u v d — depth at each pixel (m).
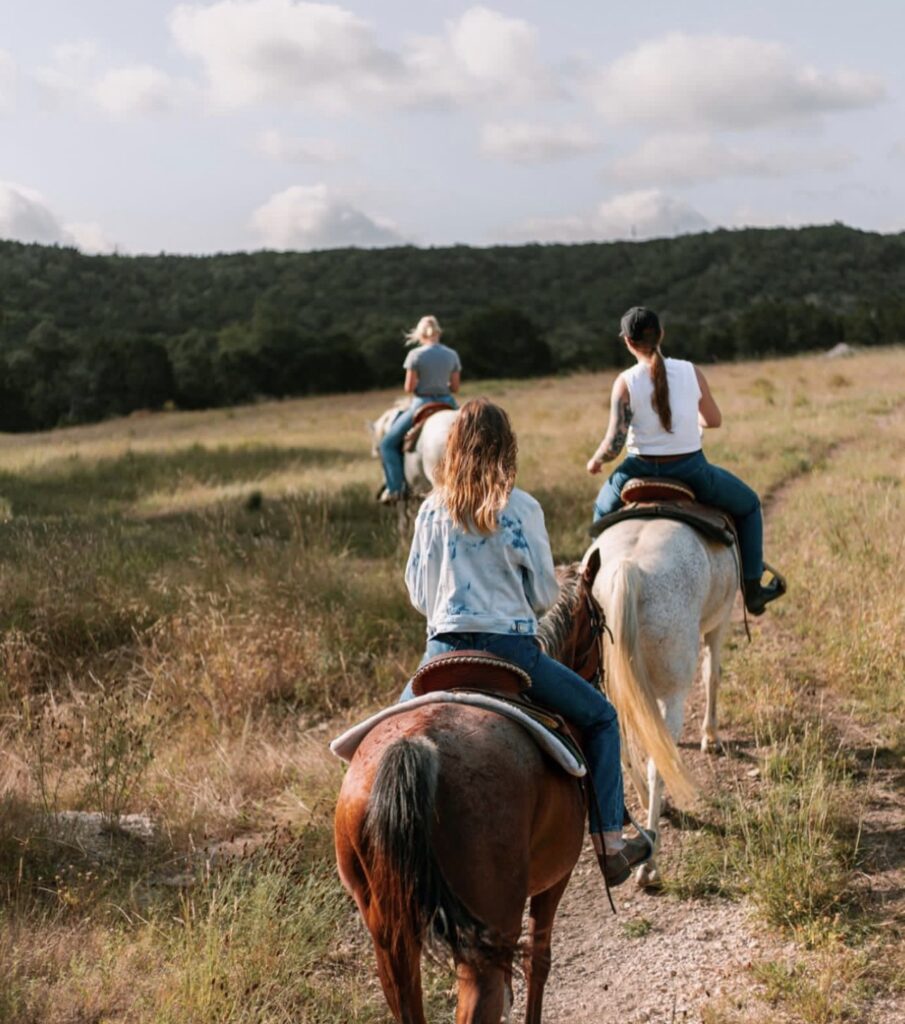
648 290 112.62
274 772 6.22
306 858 5.16
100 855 5.20
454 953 2.59
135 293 105.50
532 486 14.58
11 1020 3.78
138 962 4.18
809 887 4.63
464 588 3.27
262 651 7.88
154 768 6.26
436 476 3.36
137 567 9.86
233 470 19.36
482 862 2.74
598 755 3.49
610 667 4.71
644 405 5.38
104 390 59.09
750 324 61.34
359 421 31.80
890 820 5.37
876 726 6.59
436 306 106.12
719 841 5.29
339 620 8.56
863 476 13.80
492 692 3.20
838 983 4.07
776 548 10.55
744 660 7.86
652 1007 4.08
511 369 63.06
